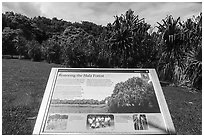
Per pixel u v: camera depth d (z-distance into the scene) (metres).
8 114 4.85
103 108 2.60
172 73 9.43
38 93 6.70
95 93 2.77
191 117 5.07
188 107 5.82
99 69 3.16
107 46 11.49
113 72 3.11
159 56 10.31
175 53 9.56
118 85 2.88
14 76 9.05
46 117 2.52
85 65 11.66
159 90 2.83
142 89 2.84
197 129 4.48
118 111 2.57
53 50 15.79
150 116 2.53
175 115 5.16
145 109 2.60
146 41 10.86
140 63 11.06
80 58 11.48
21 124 4.40
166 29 9.46
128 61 10.97
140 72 3.11
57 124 2.45
